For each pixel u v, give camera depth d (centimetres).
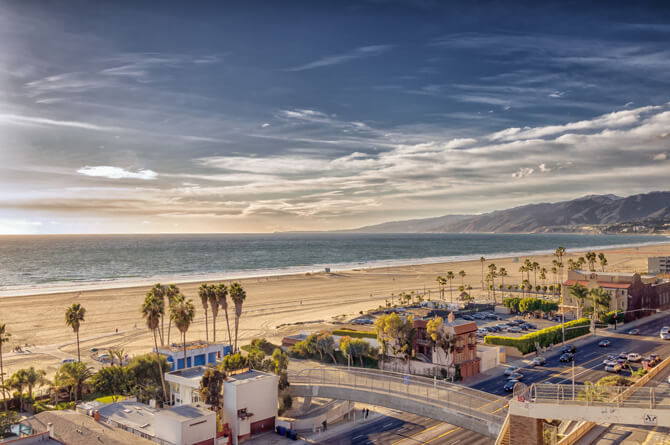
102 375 7775
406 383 6544
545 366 8912
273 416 6462
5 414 5694
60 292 19200
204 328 13150
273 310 16062
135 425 5694
